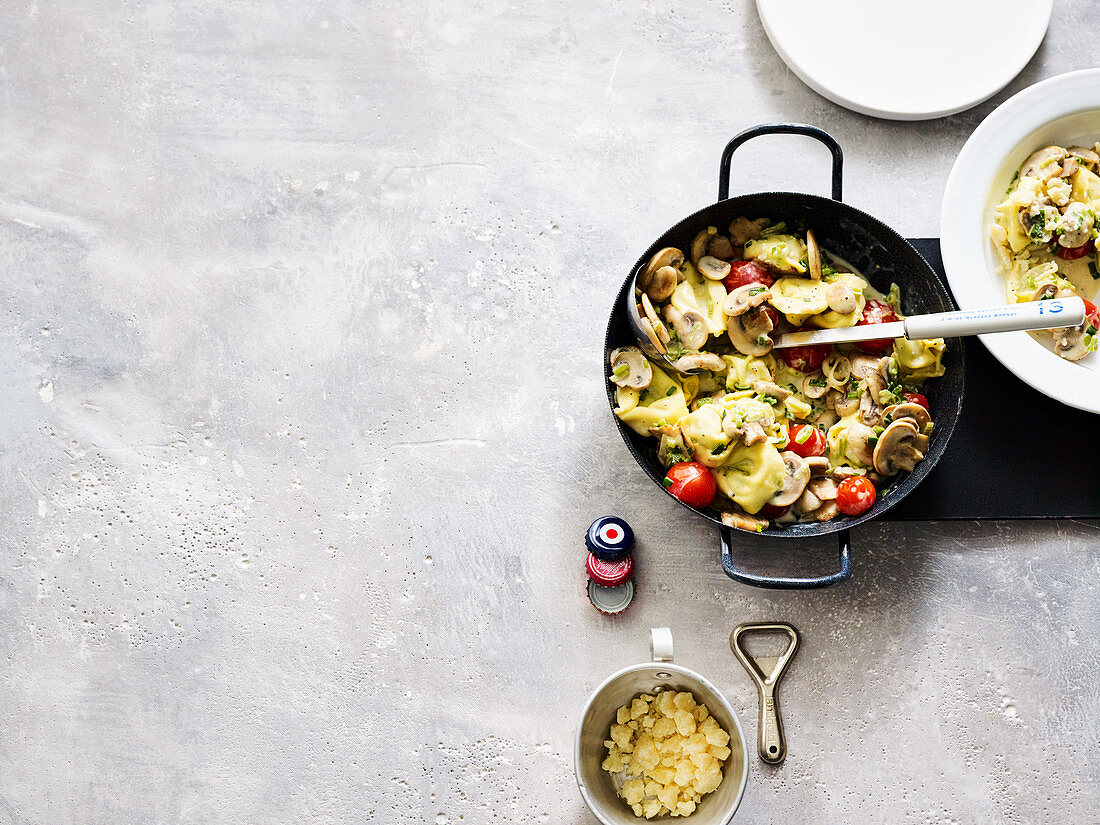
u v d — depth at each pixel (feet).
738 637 3.05
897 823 3.03
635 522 3.09
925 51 3.12
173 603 3.11
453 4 3.20
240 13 3.20
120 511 3.14
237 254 3.17
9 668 3.11
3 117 3.20
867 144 3.16
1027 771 3.03
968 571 3.07
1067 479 3.03
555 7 3.20
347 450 3.13
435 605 3.09
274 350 3.15
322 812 3.06
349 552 3.11
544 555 3.10
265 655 3.10
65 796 3.08
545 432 3.12
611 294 3.14
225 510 3.13
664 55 3.19
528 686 3.07
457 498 3.11
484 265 3.16
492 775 3.06
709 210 2.87
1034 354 2.90
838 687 3.06
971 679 3.05
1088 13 3.18
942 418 2.87
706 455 2.81
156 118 3.19
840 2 3.14
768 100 3.18
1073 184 2.96
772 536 2.80
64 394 3.16
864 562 3.08
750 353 2.88
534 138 3.18
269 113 3.19
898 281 2.94
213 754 3.08
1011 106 2.93
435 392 3.13
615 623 3.08
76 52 3.21
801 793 3.04
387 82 3.19
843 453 2.89
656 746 2.93
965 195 2.95
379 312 3.15
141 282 3.17
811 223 2.92
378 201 3.17
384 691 3.08
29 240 3.18
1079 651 3.05
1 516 3.14
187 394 3.15
